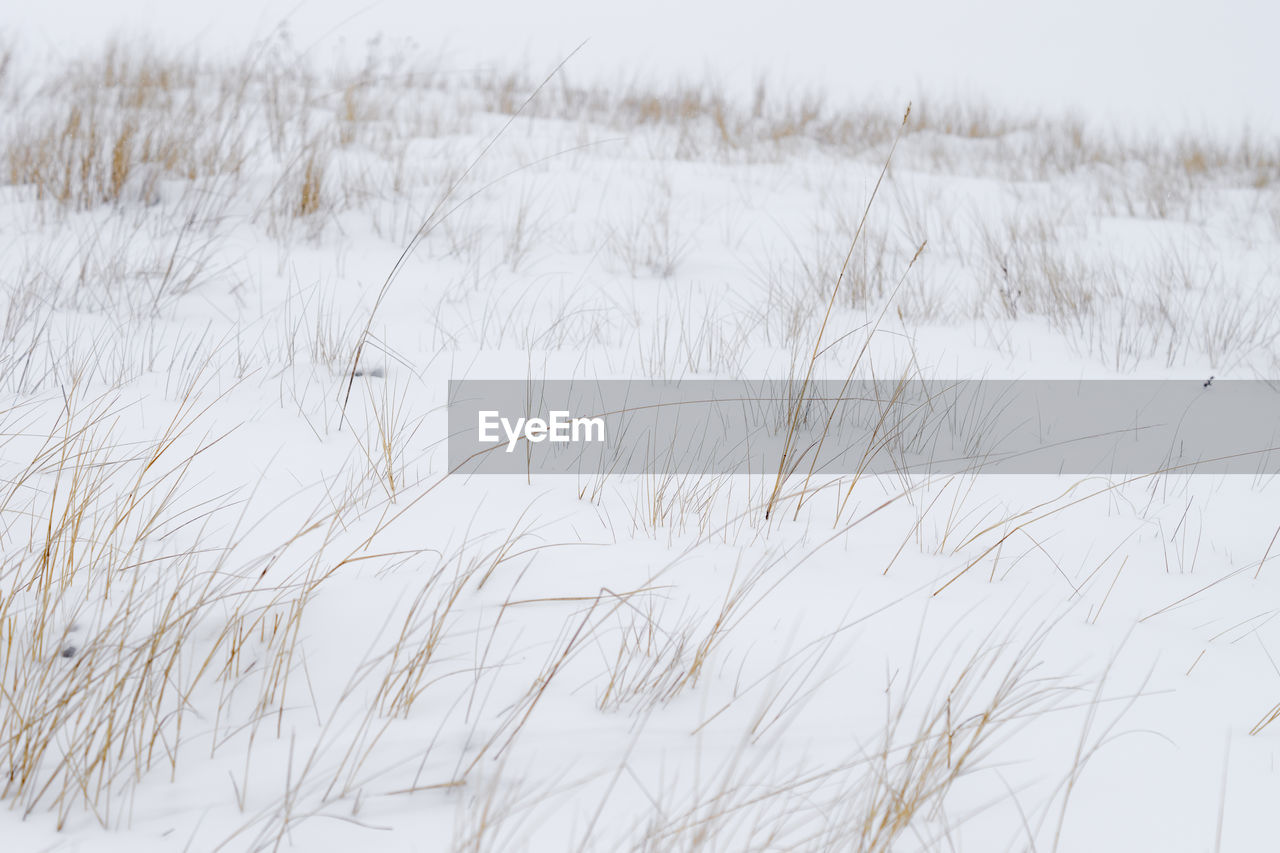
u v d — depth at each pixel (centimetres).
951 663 239
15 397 356
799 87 1459
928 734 192
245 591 232
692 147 1025
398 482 325
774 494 314
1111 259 700
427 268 578
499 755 194
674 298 578
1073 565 302
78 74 914
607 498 326
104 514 276
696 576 273
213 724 199
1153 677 239
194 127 712
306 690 212
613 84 1320
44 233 548
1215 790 198
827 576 280
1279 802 195
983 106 1432
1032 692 225
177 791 180
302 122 733
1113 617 270
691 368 470
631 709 213
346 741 196
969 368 499
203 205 618
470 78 1320
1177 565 305
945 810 188
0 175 646
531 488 329
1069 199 915
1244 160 1217
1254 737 218
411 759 192
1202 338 568
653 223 711
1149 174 1065
